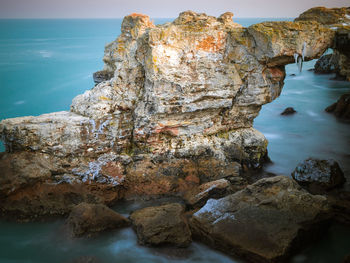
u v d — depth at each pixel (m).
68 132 11.98
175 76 11.98
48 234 10.53
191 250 9.62
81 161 12.02
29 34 81.12
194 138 13.19
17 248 9.99
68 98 27.48
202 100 12.47
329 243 9.84
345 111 21.86
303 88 30.64
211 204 10.44
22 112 24.09
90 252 9.72
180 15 13.56
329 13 14.59
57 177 11.59
